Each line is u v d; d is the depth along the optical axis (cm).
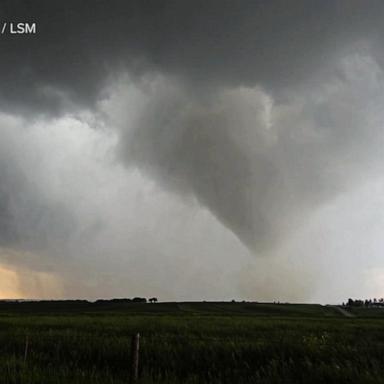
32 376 1220
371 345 1798
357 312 13725
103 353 1802
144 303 17612
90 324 3712
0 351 1909
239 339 2219
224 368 1552
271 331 2978
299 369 1354
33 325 3566
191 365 1609
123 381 1256
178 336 2425
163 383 1276
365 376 1159
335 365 1266
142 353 1778
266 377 1330
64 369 1435
